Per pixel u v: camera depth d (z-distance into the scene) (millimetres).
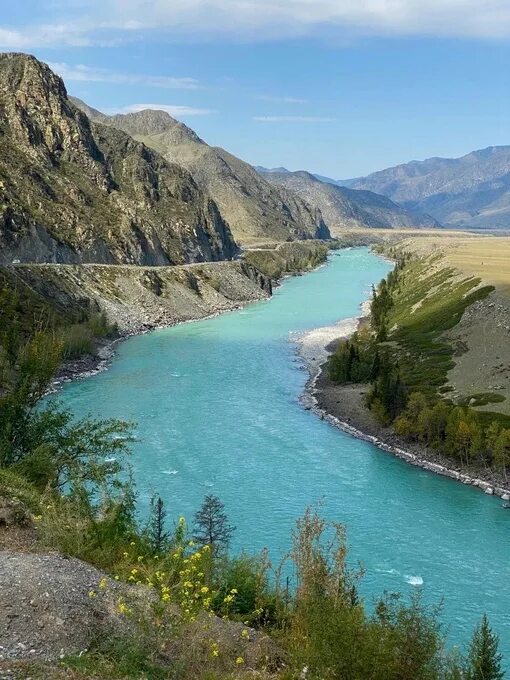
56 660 14273
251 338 165750
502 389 103500
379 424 97562
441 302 170250
